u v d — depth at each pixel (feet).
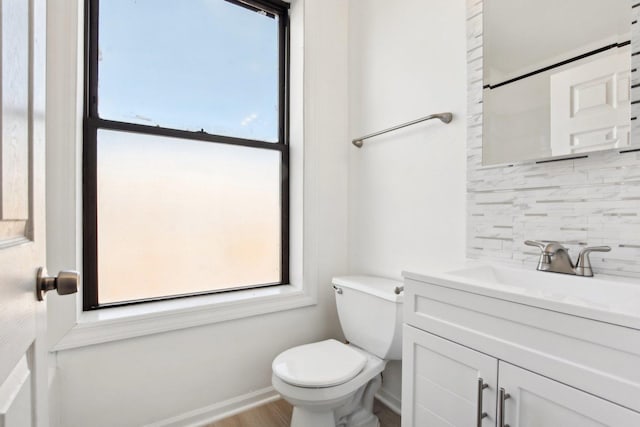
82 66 4.47
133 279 5.04
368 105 6.05
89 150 4.67
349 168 6.48
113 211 4.88
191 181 5.51
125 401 4.42
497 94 3.97
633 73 3.01
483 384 2.80
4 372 1.36
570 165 3.45
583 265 3.19
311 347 4.82
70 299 4.07
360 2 6.25
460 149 4.46
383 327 4.64
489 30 4.05
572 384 2.29
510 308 2.64
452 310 3.10
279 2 6.29
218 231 5.77
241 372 5.33
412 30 5.16
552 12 3.51
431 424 3.29
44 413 1.90
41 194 1.88
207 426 4.92
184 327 4.80
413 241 5.15
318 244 6.16
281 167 6.43
